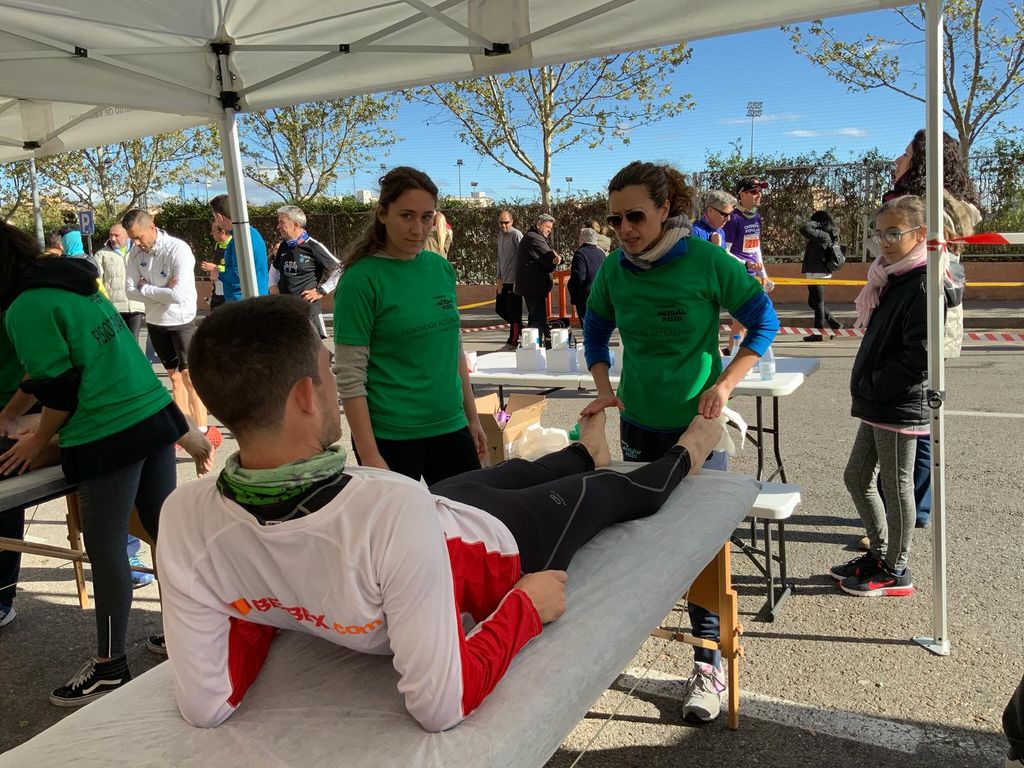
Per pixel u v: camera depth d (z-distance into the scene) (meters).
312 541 1.23
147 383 2.78
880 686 2.65
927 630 2.97
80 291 2.59
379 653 1.44
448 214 15.81
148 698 1.49
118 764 1.29
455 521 1.56
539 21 3.25
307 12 3.46
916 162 3.49
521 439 3.81
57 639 3.31
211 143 21.25
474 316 14.02
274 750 1.29
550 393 7.57
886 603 3.19
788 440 5.52
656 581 1.83
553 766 2.33
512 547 1.66
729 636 2.42
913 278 2.88
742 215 7.45
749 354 2.50
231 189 3.93
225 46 3.68
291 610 1.33
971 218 3.03
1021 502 4.09
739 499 2.33
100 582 2.73
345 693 1.42
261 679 1.48
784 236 13.21
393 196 2.41
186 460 5.85
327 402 1.29
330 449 1.29
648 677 2.80
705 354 2.59
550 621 1.61
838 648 2.90
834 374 7.56
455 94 15.27
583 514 1.95
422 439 2.62
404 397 2.58
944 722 2.45
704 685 2.51
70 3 2.99
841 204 12.70
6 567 3.39
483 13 3.29
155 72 3.53
